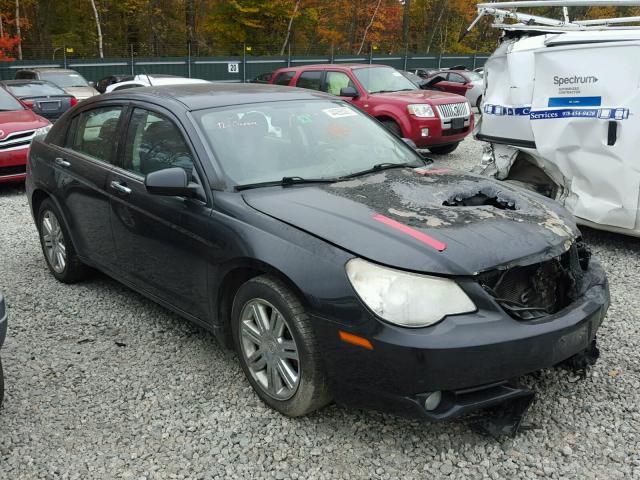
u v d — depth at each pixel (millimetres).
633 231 5867
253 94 4340
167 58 32094
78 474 2889
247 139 3852
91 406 3447
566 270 3227
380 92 11805
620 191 5781
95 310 4746
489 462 2924
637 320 4488
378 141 4383
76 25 45500
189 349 4094
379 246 2869
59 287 5238
